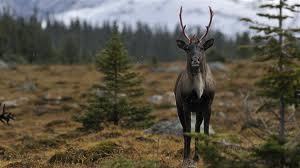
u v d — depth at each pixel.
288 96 11.72
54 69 118.25
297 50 11.52
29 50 165.00
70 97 67.69
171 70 107.75
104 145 22.55
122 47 35.09
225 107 54.31
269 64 12.16
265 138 12.09
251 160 12.02
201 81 18.81
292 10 11.05
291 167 11.74
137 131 30.66
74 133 34.00
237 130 26.95
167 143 25.81
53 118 52.69
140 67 113.00
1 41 148.12
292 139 11.38
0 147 27.59
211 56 112.88
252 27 11.38
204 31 20.98
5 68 117.81
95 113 34.38
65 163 20.78
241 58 134.12
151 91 74.75
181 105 20.22
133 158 20.80
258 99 12.20
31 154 26.56
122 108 34.31
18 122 48.75
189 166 18.31
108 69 34.94
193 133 12.31
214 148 12.20
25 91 78.69
